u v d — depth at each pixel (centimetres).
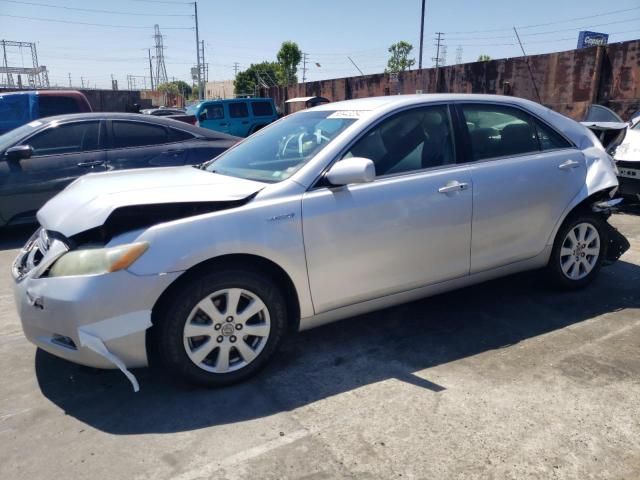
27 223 634
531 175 377
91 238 284
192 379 286
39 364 329
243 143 408
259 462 236
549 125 405
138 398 289
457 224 348
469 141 365
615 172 419
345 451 242
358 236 314
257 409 277
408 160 340
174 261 267
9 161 614
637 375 302
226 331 289
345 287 318
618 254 447
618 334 354
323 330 372
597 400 277
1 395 295
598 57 1324
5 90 2353
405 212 328
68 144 646
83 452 245
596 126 708
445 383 298
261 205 293
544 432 252
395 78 2114
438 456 237
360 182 295
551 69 1466
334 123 349
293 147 347
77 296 261
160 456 241
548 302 411
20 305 285
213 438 253
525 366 315
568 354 328
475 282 374
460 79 1805
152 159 674
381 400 283
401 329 371
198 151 701
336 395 289
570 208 396
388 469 230
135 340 269
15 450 247
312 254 302
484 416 266
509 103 393
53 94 895
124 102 2742
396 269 333
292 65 5856
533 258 394
